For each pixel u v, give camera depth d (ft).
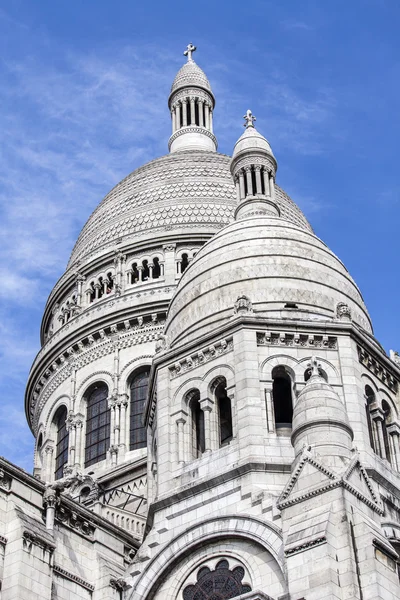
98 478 260.21
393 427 203.00
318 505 160.25
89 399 290.76
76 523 184.24
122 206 330.75
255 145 259.19
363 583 152.46
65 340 299.17
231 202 323.57
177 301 222.48
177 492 185.47
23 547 166.09
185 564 177.37
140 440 276.62
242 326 197.36
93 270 314.76
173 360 204.33
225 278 214.90
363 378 200.23
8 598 161.38
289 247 220.84
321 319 203.82
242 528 172.76
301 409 173.99
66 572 176.35
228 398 197.36
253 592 162.61
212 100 403.95
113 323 292.61
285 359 195.93
